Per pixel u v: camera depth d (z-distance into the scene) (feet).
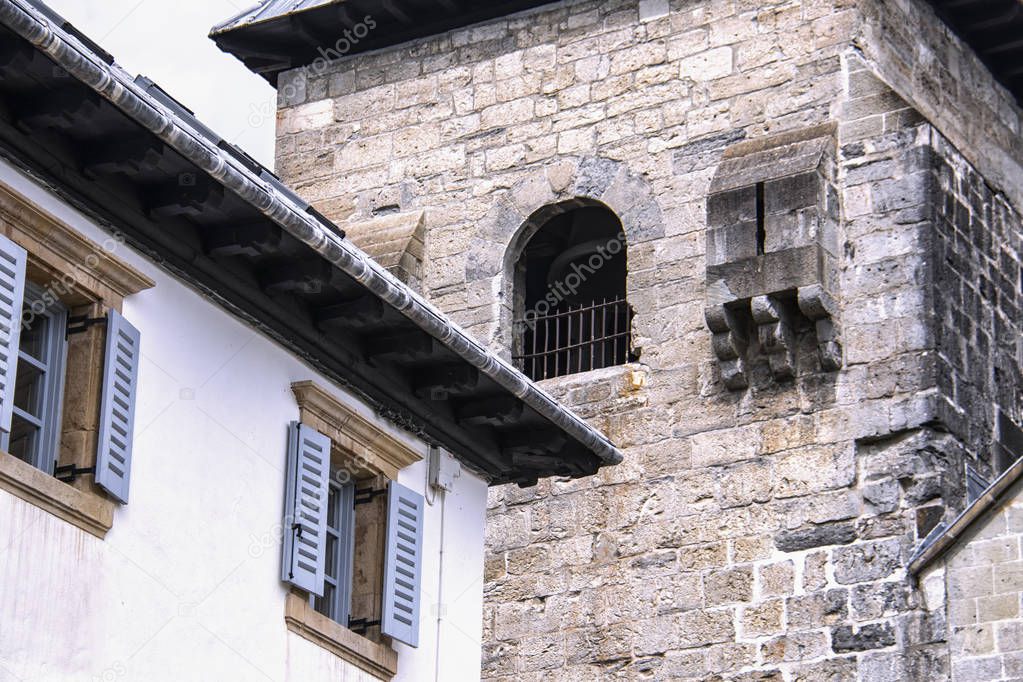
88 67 67.62
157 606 73.00
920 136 106.73
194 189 73.10
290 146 121.70
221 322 77.56
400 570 82.74
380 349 81.71
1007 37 116.06
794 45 110.73
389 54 120.78
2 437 70.03
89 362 72.49
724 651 103.50
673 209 110.93
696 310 108.99
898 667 98.99
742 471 105.60
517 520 110.01
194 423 75.72
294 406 80.07
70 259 72.38
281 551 78.02
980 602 95.66
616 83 114.42
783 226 105.60
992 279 109.09
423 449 85.87
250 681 75.82
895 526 101.65
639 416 108.68
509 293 114.42
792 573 102.99
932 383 103.09
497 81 117.50
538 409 85.05
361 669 80.53
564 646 107.14
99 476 71.41
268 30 120.16
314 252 76.33
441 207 116.98
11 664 68.08
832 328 104.83
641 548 106.83
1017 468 95.55
